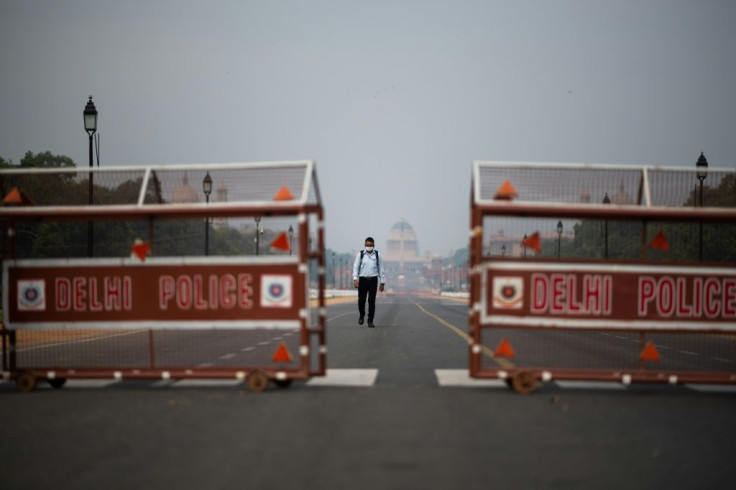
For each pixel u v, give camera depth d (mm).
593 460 8672
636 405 12508
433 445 9375
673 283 14219
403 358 20016
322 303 14297
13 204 15188
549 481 7785
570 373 13844
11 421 11164
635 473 8117
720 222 15320
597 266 14133
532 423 10797
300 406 12156
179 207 14312
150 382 15391
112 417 11406
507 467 8328
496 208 13938
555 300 14102
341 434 10008
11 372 14594
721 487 7617
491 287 14086
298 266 13992
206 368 14250
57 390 14461
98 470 8281
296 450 9133
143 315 14492
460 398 12977
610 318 14117
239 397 13180
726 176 14664
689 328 14203
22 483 7785
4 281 14977
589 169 14445
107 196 15242
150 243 14938
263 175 14477
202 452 9070
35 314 14844
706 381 14055
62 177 15680
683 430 10438
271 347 23719
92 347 24109
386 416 11266
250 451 9094
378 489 7488
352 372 16609
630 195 14555
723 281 14266
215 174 14594
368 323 33906
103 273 14664
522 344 25672
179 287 14398
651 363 20000
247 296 14164
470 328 14266
